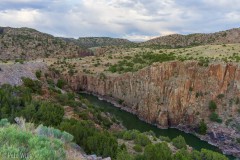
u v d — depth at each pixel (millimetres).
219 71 104000
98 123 62250
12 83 69438
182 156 34750
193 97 103000
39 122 37031
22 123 19688
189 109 101062
